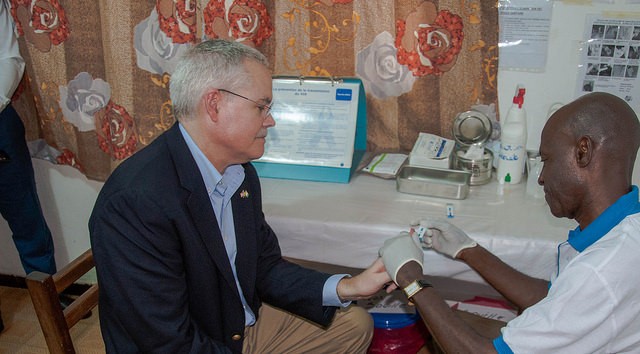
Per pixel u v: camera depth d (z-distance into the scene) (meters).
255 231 1.34
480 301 2.04
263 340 1.50
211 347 1.21
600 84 1.78
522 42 1.78
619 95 1.78
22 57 2.08
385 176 1.76
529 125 1.90
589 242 0.94
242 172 1.32
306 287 1.40
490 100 1.84
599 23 1.70
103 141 2.14
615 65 1.74
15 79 1.97
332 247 1.53
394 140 1.98
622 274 0.85
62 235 2.54
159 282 1.11
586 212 0.96
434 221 1.38
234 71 1.11
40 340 2.27
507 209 1.55
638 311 0.87
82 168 2.24
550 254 1.37
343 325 1.53
